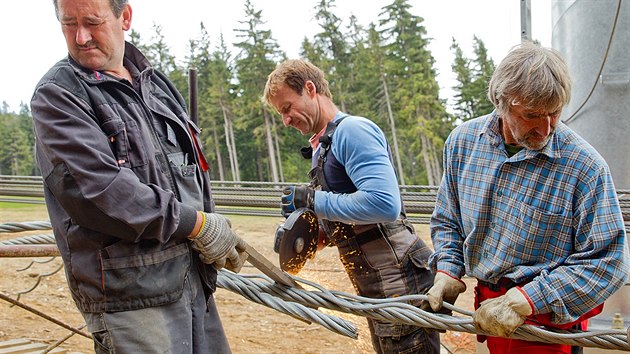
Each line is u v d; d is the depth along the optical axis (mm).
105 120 2449
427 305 2924
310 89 3334
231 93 49000
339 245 3436
